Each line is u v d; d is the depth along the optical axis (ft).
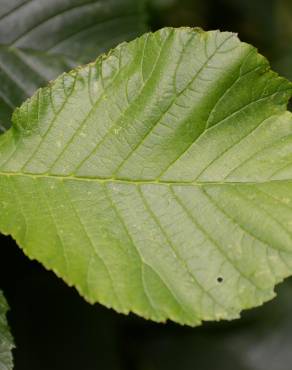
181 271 0.80
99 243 0.80
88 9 0.98
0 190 0.82
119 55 0.82
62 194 0.82
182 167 0.82
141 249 0.81
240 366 1.31
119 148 0.82
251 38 1.48
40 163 0.83
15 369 1.16
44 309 1.18
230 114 0.81
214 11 1.47
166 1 1.30
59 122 0.83
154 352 1.30
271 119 0.81
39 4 0.97
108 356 1.20
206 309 0.79
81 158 0.83
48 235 0.80
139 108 0.82
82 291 0.78
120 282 0.79
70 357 1.18
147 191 0.82
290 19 1.67
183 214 0.81
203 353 1.32
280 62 1.41
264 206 0.80
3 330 0.85
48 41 0.97
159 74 0.82
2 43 0.95
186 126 0.82
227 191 0.81
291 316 1.34
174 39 0.81
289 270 0.79
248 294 0.79
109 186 0.82
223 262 0.80
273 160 0.81
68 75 0.83
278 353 1.32
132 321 1.25
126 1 1.00
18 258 1.13
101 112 0.83
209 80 0.81
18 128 0.83
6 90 0.94
